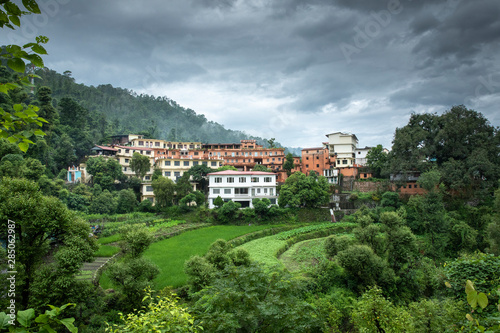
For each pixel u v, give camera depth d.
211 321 12.71
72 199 55.19
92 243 25.33
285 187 69.62
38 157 64.81
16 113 4.79
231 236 50.94
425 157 71.69
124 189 66.31
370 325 20.25
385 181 75.19
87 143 86.69
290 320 13.72
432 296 33.53
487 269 14.46
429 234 49.97
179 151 91.75
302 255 43.53
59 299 21.30
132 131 141.88
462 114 71.31
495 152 65.69
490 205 61.09
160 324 8.85
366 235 38.25
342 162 88.75
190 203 70.12
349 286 32.97
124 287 24.55
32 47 4.22
